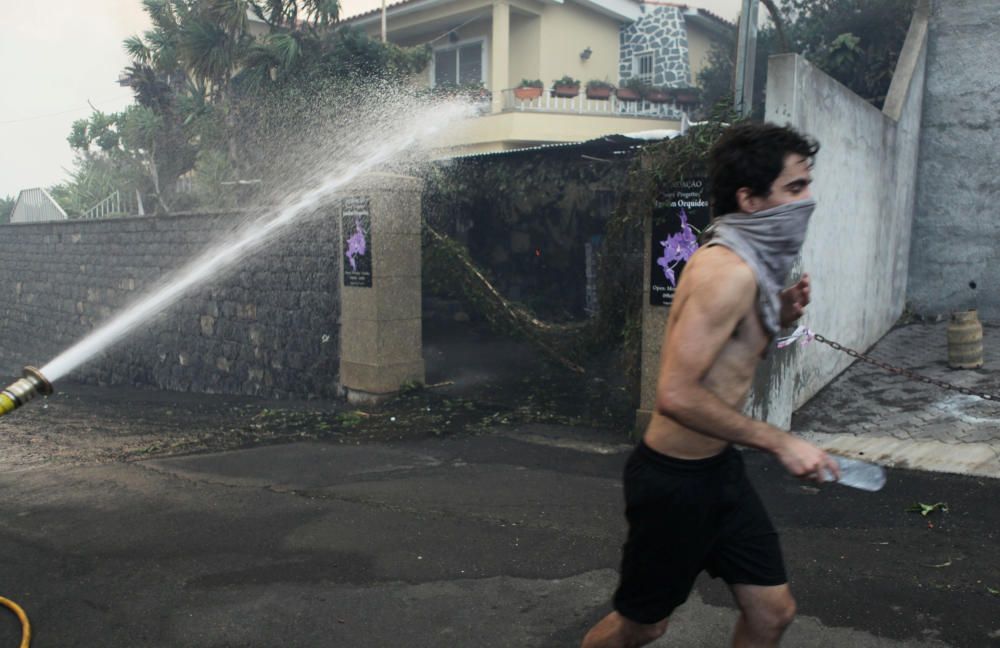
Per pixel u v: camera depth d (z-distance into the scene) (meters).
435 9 17.78
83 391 13.40
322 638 3.41
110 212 16.83
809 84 6.39
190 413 9.63
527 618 3.54
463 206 12.44
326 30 14.98
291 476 5.89
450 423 7.44
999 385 7.36
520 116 15.55
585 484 5.50
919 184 11.01
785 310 2.54
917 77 10.46
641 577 2.41
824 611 3.53
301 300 9.62
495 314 9.55
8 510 5.20
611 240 7.05
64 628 3.52
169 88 16.64
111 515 5.03
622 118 16.42
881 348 9.31
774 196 2.23
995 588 3.70
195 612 3.65
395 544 4.41
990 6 10.28
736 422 2.11
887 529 4.51
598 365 8.98
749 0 7.70
